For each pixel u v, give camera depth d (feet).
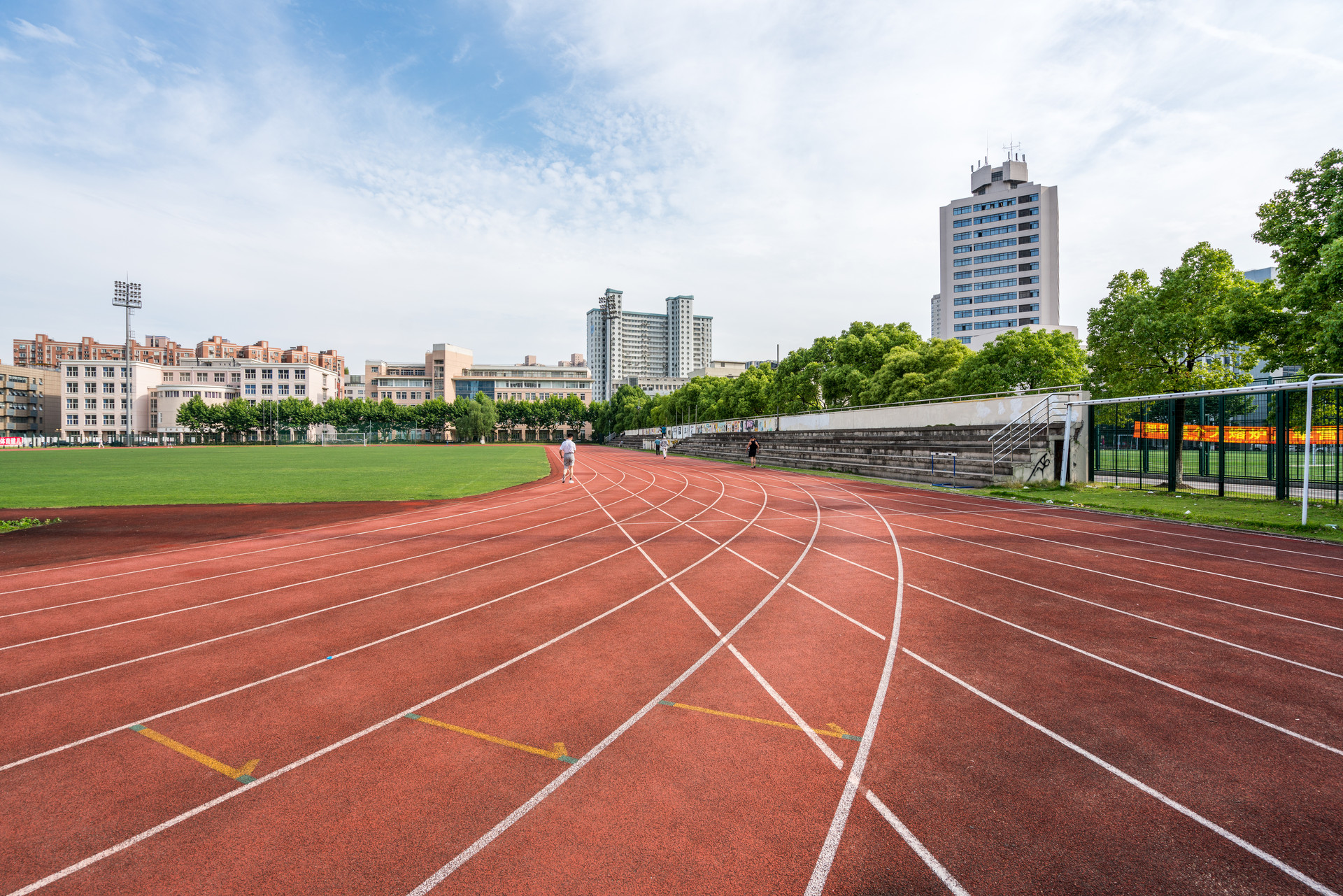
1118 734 14.62
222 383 408.26
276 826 11.45
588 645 20.92
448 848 10.80
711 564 33.50
